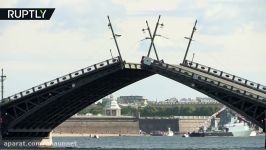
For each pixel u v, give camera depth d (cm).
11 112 12062
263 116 10925
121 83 12000
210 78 10869
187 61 11531
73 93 11675
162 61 11131
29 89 11644
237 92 10744
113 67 11144
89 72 11200
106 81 11644
